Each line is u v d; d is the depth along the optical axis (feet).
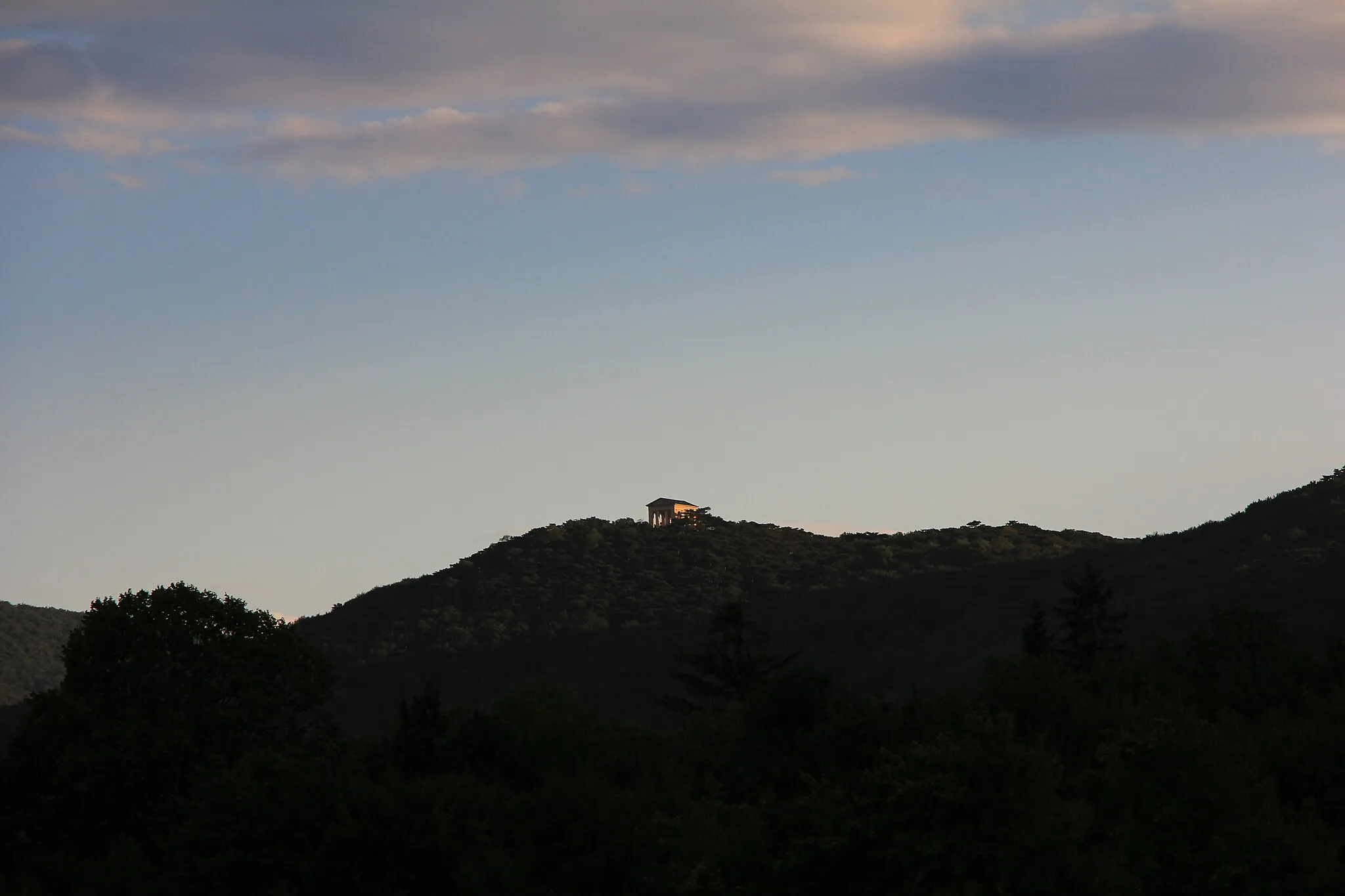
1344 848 177.17
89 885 246.68
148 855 268.41
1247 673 278.26
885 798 173.27
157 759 279.90
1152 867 163.63
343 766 248.11
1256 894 156.46
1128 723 236.43
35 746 288.10
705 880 197.36
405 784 233.55
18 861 267.59
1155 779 170.30
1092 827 181.16
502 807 228.84
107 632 297.94
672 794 249.75
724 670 392.88
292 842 221.25
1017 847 164.55
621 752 288.51
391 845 216.54
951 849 164.86
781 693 254.68
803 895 174.40
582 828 211.20
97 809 278.87
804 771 240.53
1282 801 203.31
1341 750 208.03
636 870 209.87
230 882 218.59
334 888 214.69
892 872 167.94
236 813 224.53
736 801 246.88
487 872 209.15
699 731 297.33
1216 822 165.68
